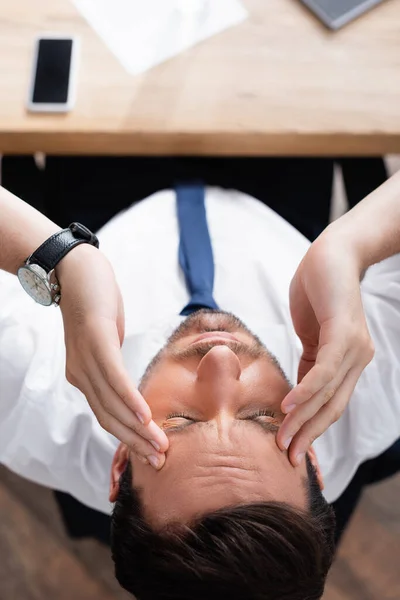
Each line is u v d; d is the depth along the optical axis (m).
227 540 0.62
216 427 0.69
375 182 1.11
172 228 1.01
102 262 0.76
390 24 0.99
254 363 0.75
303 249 1.01
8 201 0.81
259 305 0.96
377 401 0.91
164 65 0.97
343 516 1.00
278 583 0.62
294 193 1.10
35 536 1.31
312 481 0.73
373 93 0.96
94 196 1.09
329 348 0.68
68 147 0.97
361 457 0.93
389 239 0.81
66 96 0.95
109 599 1.27
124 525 0.69
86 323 0.71
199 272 0.95
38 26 0.99
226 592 0.62
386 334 0.93
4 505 1.33
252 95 0.96
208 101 0.95
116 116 0.94
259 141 0.96
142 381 0.78
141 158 1.09
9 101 0.95
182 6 1.00
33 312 0.94
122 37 0.98
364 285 0.97
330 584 1.29
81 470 0.93
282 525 0.63
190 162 1.08
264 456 0.68
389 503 1.34
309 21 0.99
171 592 0.64
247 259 0.98
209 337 0.77
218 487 0.65
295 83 0.96
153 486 0.68
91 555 1.30
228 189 1.06
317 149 0.97
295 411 0.67
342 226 0.79
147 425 0.66
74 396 0.91
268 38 0.99
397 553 1.31
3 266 0.80
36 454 0.92
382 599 1.28
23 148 0.97
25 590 1.28
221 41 0.98
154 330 0.92
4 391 0.92
